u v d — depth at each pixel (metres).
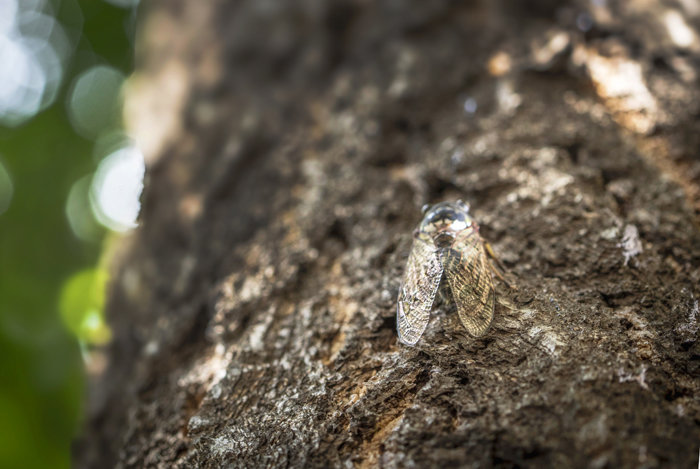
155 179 0.49
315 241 0.43
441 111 0.47
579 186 0.42
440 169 0.44
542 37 0.48
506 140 0.44
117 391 0.44
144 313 0.46
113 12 0.65
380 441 0.37
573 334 0.38
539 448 0.36
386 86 0.49
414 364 0.38
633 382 0.36
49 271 0.61
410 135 0.47
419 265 0.39
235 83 0.52
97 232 0.63
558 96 0.46
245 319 0.42
